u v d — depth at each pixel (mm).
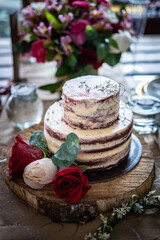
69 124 717
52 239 628
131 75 1435
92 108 675
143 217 677
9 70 1555
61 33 1029
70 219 667
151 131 973
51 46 1026
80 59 1045
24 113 967
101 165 727
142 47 1769
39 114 998
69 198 647
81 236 635
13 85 977
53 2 1082
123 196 680
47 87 1049
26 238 631
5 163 802
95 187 699
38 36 1077
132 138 876
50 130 726
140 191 708
